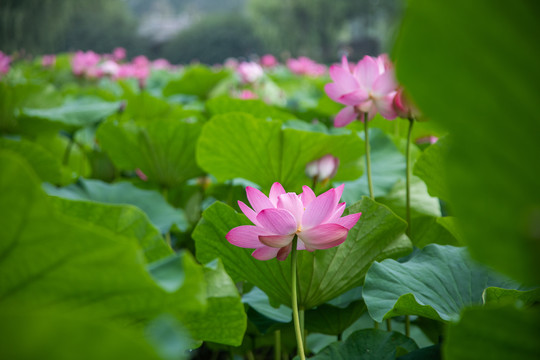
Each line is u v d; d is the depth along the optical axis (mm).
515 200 497
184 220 2137
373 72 1543
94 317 738
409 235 1673
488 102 470
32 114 3008
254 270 1349
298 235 1085
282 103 6117
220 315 980
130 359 468
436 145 1537
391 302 1186
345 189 1971
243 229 1087
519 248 507
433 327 1587
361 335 1198
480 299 1222
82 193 2105
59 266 665
